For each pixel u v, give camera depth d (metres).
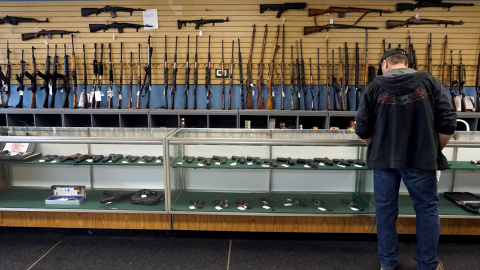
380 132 1.83
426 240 1.85
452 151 2.47
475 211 2.22
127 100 4.94
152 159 2.44
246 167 2.37
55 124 4.98
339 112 4.28
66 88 4.60
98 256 2.29
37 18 4.72
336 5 4.54
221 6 4.59
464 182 2.55
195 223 2.44
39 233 2.62
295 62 4.71
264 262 2.22
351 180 2.59
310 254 2.33
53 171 2.66
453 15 4.52
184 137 2.26
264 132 2.49
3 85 4.83
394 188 1.91
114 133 2.41
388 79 1.75
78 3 4.67
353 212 2.31
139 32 4.72
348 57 4.69
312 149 2.48
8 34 4.77
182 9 4.63
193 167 2.37
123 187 2.64
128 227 2.48
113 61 4.82
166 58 4.58
